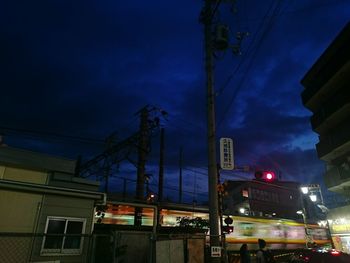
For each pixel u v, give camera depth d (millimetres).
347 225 30156
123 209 19422
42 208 11258
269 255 9773
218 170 13734
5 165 11758
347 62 25359
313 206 40562
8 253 10109
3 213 10391
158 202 20234
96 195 12523
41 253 10766
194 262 12539
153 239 10461
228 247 23250
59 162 13008
